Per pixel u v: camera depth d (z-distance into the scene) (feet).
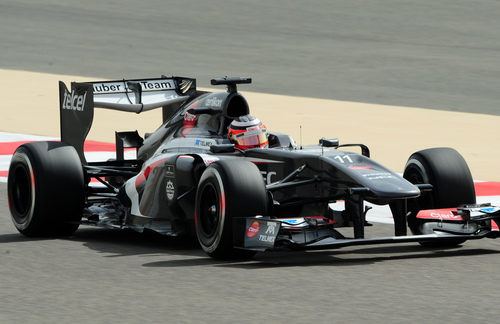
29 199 106.11
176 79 125.70
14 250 98.99
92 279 83.66
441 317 69.56
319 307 72.59
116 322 68.80
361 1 437.58
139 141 122.42
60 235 108.68
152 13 412.57
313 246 86.17
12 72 295.69
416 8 419.54
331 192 94.94
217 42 349.00
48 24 385.09
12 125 216.95
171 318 69.72
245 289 78.79
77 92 114.52
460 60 313.53
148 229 103.09
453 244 100.17
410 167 102.32
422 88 268.82
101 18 400.06
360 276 83.82
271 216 93.66
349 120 221.66
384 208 127.34
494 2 431.43
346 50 333.21
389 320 68.74
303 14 409.69
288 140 104.88
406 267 88.07
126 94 120.57
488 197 135.85
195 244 102.58
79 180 106.63
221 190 89.35
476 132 205.87
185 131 107.96
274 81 279.90
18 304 74.59
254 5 431.43
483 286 79.77
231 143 102.27
